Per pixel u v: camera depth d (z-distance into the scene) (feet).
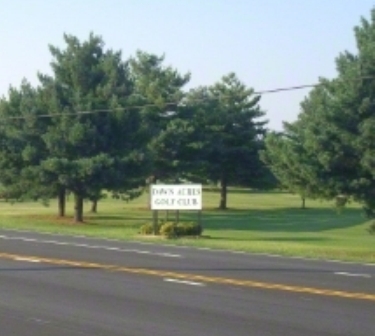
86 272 69.56
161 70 266.57
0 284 61.31
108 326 43.60
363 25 130.41
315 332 41.91
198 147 268.41
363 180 124.88
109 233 139.23
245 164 287.28
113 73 195.52
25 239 112.27
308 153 128.98
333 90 130.72
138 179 198.39
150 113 256.52
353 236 175.52
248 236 162.91
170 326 43.57
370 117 124.88
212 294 56.24
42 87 194.29
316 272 71.87
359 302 52.75
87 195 193.77
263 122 291.17
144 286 60.54
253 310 49.11
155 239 121.90
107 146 192.34
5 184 197.88
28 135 194.08
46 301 52.75
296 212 278.46
